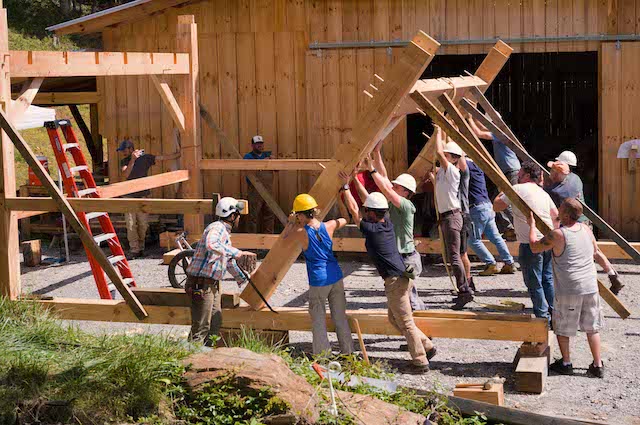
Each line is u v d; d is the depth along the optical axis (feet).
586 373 36.01
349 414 26.50
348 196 38.19
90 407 26.08
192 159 59.62
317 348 36.40
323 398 27.07
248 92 66.64
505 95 96.12
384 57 64.03
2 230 39.45
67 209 36.65
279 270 38.47
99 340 30.71
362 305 47.09
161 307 38.86
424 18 63.31
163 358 28.45
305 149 66.23
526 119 95.66
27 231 66.95
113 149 70.44
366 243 36.55
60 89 79.97
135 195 66.44
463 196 46.73
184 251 48.67
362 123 37.14
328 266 36.58
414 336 35.94
